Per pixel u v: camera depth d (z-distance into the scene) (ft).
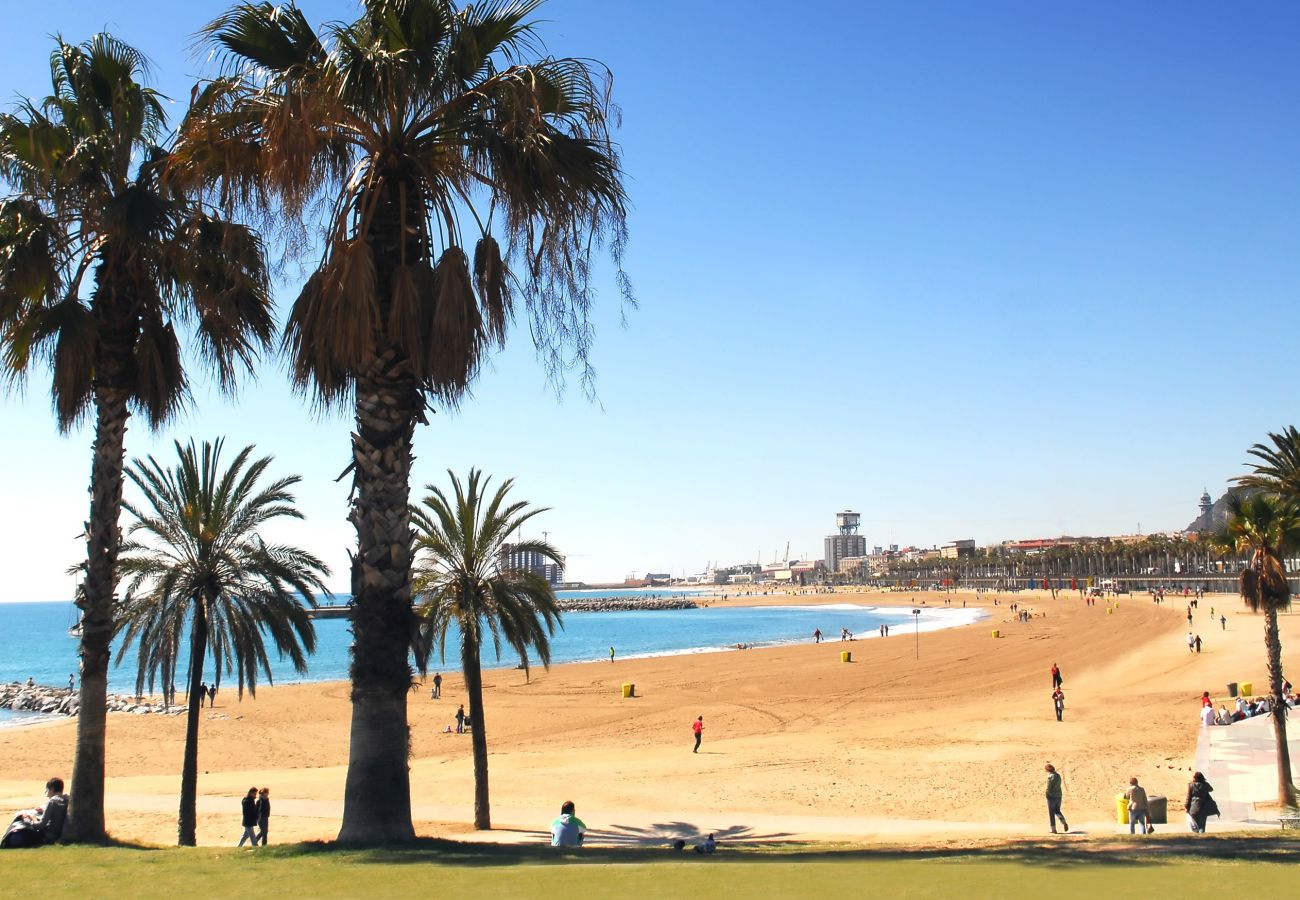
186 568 66.44
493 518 72.59
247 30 35.29
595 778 88.69
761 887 22.54
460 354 34.73
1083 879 23.35
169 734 135.13
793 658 246.88
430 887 23.20
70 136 45.14
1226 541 77.87
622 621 650.43
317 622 617.21
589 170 35.55
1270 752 88.89
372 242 35.81
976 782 83.15
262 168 34.94
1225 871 24.59
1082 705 132.98
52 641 555.69
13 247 42.06
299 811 73.31
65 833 41.88
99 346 44.98
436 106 35.12
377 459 34.65
